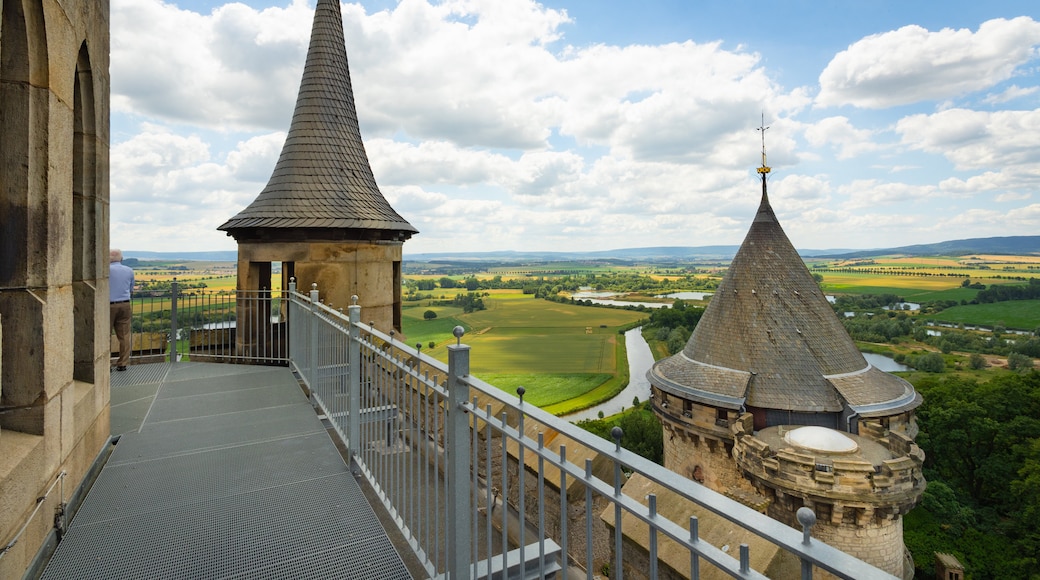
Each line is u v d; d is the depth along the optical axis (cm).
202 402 659
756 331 2656
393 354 384
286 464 465
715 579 557
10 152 329
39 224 338
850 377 2517
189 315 955
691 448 2570
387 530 394
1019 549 3147
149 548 331
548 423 200
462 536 272
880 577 104
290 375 810
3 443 305
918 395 2520
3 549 273
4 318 322
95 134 472
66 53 374
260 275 1119
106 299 495
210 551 329
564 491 193
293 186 1111
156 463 465
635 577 627
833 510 1617
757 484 1838
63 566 313
